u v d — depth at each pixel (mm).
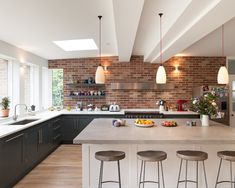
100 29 3848
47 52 5559
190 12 2609
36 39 4285
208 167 3027
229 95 6387
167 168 3016
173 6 2922
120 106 6559
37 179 3525
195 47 5352
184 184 3014
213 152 3020
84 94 6492
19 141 3404
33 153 3963
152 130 3186
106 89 6578
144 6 2910
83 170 3018
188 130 3180
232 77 6434
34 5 2785
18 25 3471
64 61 6621
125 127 3461
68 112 6000
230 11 2434
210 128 3355
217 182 2863
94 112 5949
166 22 3455
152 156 2520
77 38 4406
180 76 6523
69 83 6430
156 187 3035
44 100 6727
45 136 4598
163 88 6395
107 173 3020
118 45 4254
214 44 5051
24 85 5125
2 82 4551
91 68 6590
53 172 3832
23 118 4629
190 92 6504
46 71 6754
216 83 6480
